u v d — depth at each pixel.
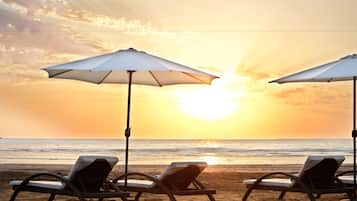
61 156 45.59
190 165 9.00
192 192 9.15
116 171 24.14
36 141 78.38
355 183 9.52
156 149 58.72
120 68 8.69
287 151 56.34
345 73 9.16
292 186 9.25
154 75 10.02
